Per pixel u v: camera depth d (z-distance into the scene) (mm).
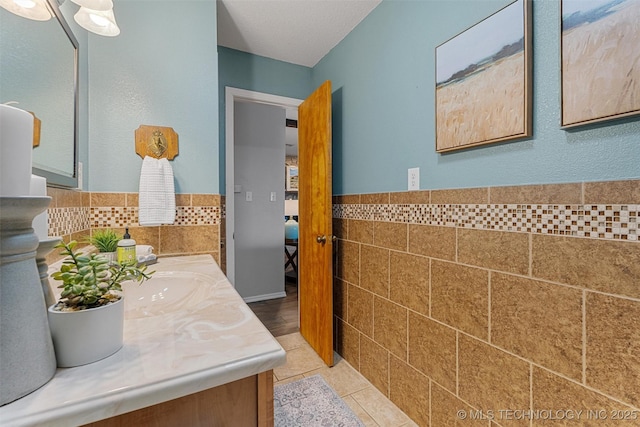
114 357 498
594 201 840
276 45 2232
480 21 1129
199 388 462
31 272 416
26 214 399
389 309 1623
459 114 1211
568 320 895
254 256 3299
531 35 974
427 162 1396
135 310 973
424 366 1398
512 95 1019
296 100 2553
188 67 1642
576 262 877
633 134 771
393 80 1616
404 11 1535
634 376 769
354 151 1960
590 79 830
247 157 3260
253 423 530
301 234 2430
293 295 3510
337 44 2191
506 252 1058
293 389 1708
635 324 768
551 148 934
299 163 2465
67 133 1157
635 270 767
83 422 392
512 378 1041
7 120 402
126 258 1192
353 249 1942
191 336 580
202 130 1673
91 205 1441
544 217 951
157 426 463
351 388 1729
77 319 461
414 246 1461
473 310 1173
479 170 1156
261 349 534
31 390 401
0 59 768
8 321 381
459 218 1232
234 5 1766
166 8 1597
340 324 2086
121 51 1504
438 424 1323
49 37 1012
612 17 784
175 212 1592
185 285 1104
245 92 2352
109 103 1478
